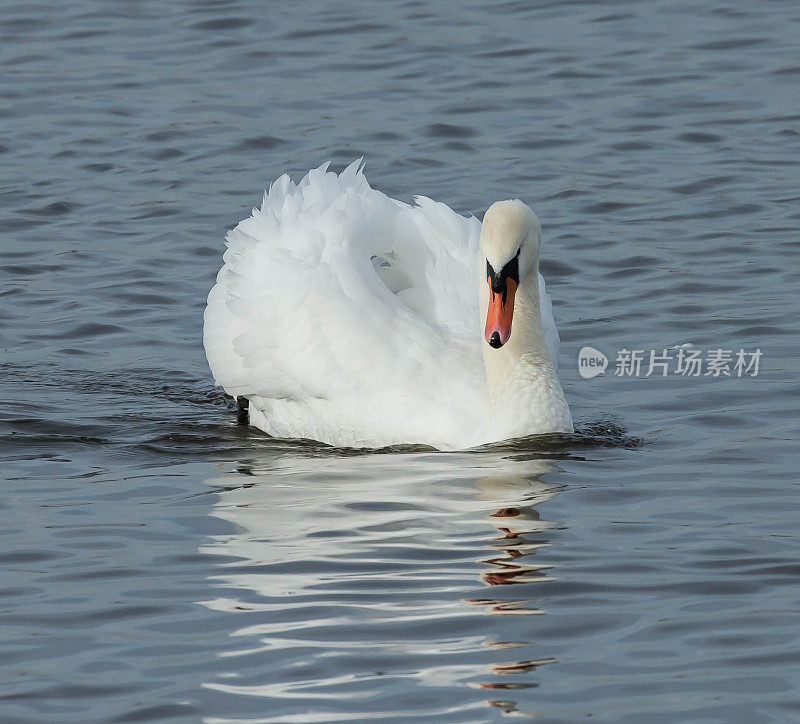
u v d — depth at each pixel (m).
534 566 12.51
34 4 33.38
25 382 17.73
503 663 10.88
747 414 16.20
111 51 30.55
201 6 32.97
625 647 11.12
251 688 10.60
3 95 28.39
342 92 28.12
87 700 10.51
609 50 29.75
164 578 12.39
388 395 16.12
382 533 13.25
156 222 22.94
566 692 10.47
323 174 17.80
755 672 10.70
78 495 14.41
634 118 26.58
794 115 26.42
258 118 27.05
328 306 16.42
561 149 25.38
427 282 16.94
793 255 20.91
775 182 23.67
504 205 15.63
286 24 31.81
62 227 22.89
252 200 23.59
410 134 26.12
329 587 12.15
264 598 11.99
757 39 29.91
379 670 10.80
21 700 10.52
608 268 20.86
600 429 16.02
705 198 23.17
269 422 16.94
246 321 16.89
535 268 15.97
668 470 14.75
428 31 31.19
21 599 12.07
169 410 17.17
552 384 15.85
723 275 20.34
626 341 18.48
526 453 15.39
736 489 14.17
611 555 12.72
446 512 13.76
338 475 14.96
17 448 15.81
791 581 12.16
